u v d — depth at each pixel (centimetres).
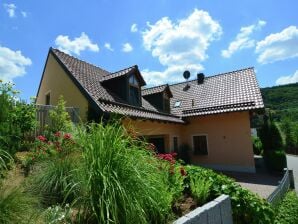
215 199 448
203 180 483
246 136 1603
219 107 1669
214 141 1716
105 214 291
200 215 364
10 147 502
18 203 275
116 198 299
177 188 445
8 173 431
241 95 1700
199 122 1792
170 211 380
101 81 1431
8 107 586
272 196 720
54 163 401
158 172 404
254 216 474
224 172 1551
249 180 1282
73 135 455
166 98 1830
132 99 1441
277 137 1672
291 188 1146
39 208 309
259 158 2323
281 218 682
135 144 415
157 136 1666
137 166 349
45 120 915
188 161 1744
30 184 376
